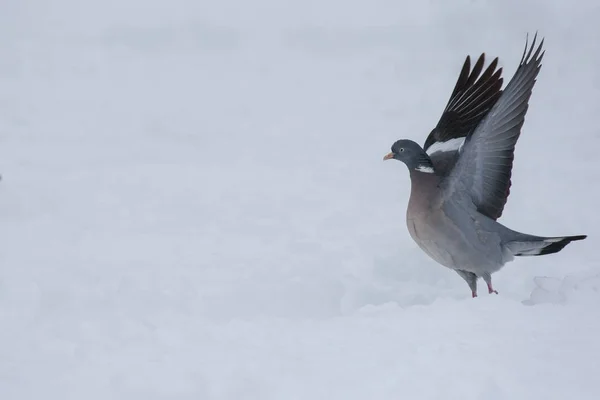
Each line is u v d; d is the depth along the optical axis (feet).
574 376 20.07
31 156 63.93
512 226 42.29
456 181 31.76
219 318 29.50
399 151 32.42
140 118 78.23
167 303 30.17
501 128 31.19
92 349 24.50
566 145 60.13
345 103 81.71
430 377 20.43
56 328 26.68
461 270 33.19
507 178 31.78
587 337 23.07
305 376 21.02
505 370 20.58
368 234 42.37
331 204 49.06
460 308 26.68
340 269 36.22
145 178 56.08
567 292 28.45
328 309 31.65
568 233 41.16
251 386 20.26
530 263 35.68
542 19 93.86
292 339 24.58
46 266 37.35
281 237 42.37
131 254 39.45
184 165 60.18
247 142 68.18
